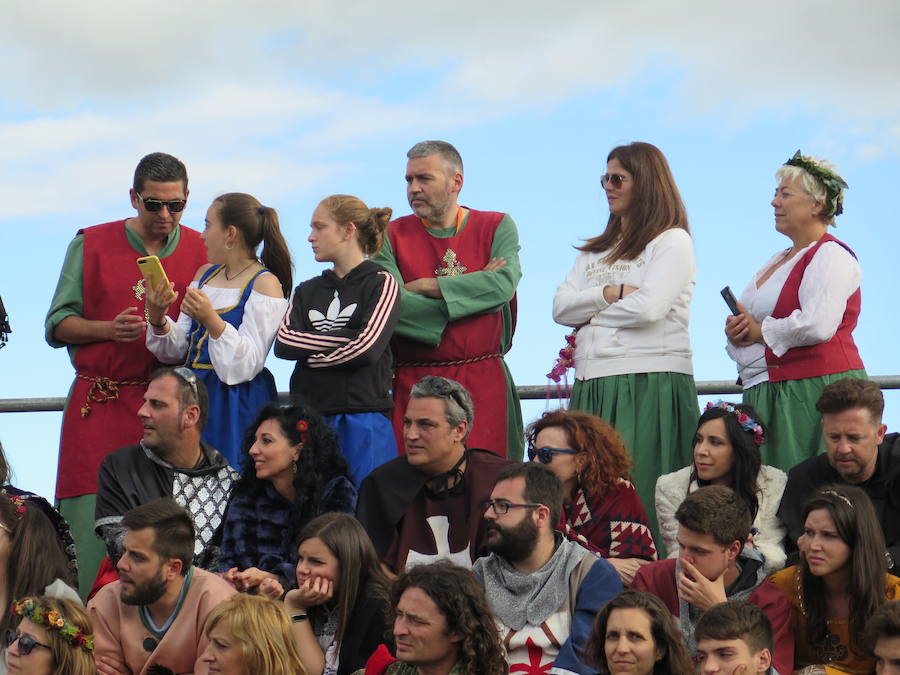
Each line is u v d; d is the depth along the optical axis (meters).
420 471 24.72
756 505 24.70
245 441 25.05
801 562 22.53
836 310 26.36
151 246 29.17
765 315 27.17
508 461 24.89
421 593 19.39
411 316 27.98
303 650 21.70
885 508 23.92
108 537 24.80
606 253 28.23
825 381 26.47
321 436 24.89
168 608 22.33
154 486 25.20
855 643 21.95
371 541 23.70
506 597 22.14
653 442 27.14
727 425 24.94
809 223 27.16
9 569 22.89
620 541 24.47
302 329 26.83
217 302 27.69
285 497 24.88
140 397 28.28
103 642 22.47
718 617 19.92
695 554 22.08
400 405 28.23
